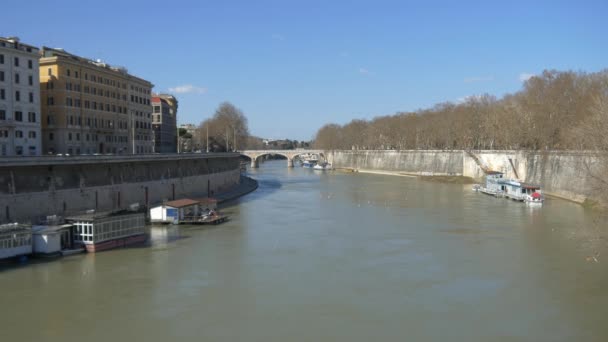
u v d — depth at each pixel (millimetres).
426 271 61344
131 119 161750
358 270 61938
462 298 51906
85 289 54125
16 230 64062
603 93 136875
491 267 62750
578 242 75438
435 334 43344
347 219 99625
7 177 74625
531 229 86375
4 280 56875
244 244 75875
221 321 46062
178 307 49312
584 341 41938
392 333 43562
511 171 169250
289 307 49500
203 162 144000
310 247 74000
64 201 85250
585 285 55344
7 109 108688
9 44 109438
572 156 128750
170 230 87250
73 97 131375
